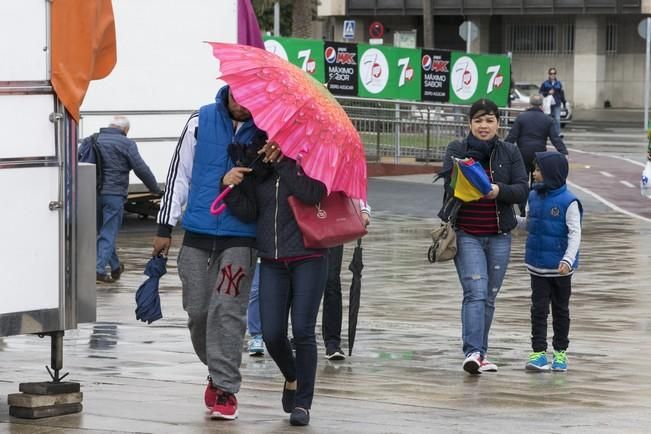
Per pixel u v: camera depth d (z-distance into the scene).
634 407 14.82
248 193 12.88
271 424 12.94
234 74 12.60
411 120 53.03
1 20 12.13
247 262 12.98
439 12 107.50
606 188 47.97
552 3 103.69
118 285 25.67
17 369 16.41
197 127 13.05
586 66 106.44
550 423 13.42
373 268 29.06
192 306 13.14
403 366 17.86
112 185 26.05
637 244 33.88
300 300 12.96
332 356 18.23
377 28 70.06
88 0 12.65
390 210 40.81
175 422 12.79
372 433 12.55
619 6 102.06
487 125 17.25
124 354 18.03
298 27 74.31
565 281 17.91
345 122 12.80
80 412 13.16
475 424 13.23
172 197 13.13
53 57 12.47
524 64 110.75
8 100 12.26
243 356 18.38
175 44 34.84
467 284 17.33
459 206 17.19
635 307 24.38
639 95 107.69
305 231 12.72
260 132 12.98
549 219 17.80
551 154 17.92
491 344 20.25
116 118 26.55
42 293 12.65
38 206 12.56
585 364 18.53
